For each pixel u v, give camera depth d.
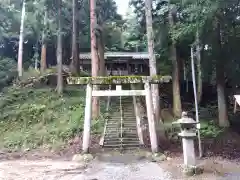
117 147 13.09
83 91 21.55
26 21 26.09
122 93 11.77
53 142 14.01
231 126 16.39
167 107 19.98
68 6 24.98
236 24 14.37
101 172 8.82
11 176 8.30
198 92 21.53
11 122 16.44
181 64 21.92
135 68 30.88
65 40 29.72
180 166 9.30
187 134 8.55
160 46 19.05
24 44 29.92
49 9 21.22
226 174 8.38
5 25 26.83
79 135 14.59
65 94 20.25
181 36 15.48
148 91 11.81
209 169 9.02
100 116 16.34
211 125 16.31
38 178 8.05
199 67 17.34
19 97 19.47
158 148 12.20
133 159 11.04
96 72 16.23
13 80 23.11
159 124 15.32
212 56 16.19
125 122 15.77
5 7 25.16
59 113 17.22
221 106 16.30
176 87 18.55
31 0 23.22
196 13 12.39
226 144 14.12
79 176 8.26
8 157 11.95
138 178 7.94
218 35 15.21
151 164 10.02
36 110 17.27
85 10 25.91
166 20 18.33
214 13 12.48
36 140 14.22
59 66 20.41
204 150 13.15
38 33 27.08
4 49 29.12
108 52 32.25
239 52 15.66
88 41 32.06
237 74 16.83
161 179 7.78
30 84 22.31
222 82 16.39
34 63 29.75
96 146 13.20
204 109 19.88
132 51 35.47
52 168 9.48
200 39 15.21
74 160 11.05
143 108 18.20
